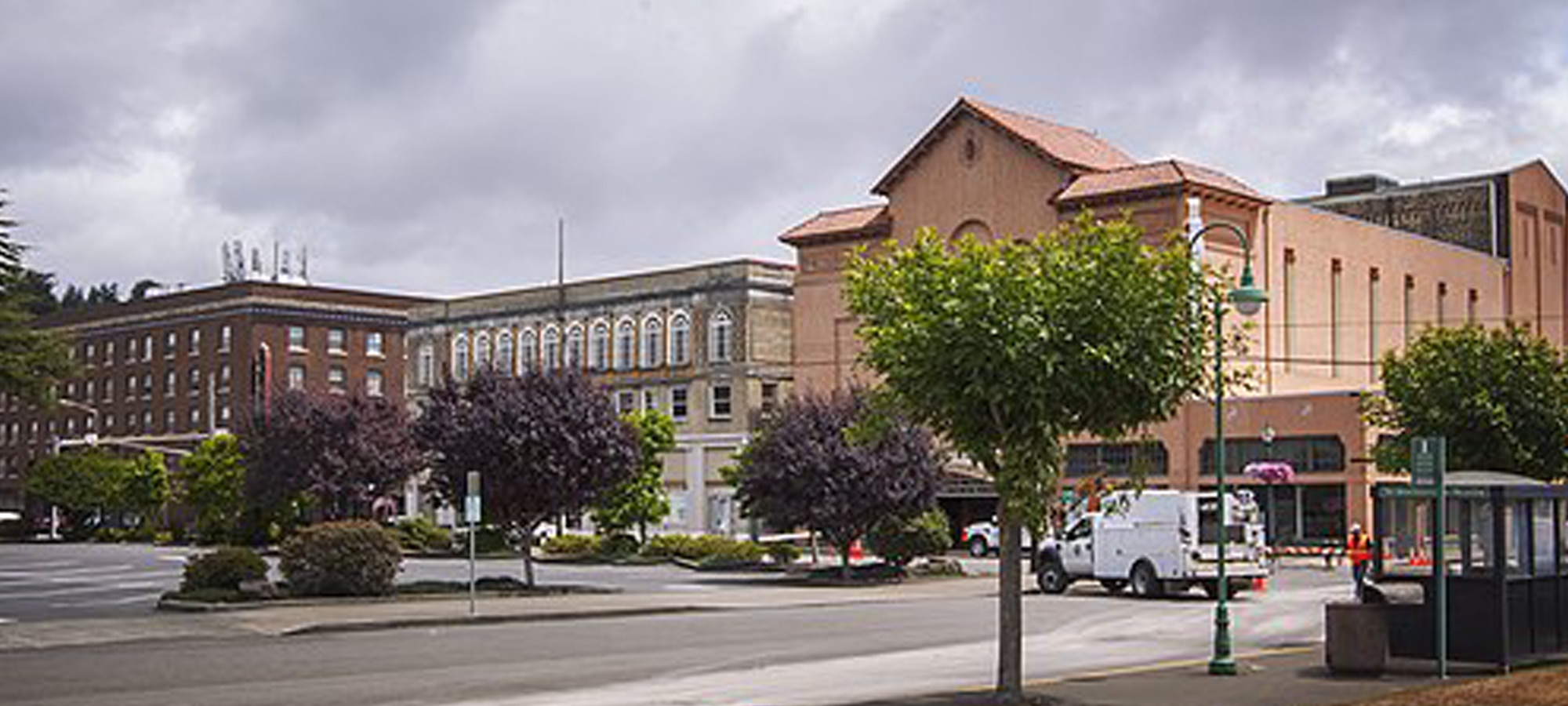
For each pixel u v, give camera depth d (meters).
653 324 81.25
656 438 61.22
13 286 37.12
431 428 37.97
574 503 38.00
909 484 44.22
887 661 22.80
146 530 86.44
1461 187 81.75
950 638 27.11
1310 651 23.08
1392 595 19.41
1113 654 23.61
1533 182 84.44
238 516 72.75
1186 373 16.38
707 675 20.92
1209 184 59.53
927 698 17.03
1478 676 18.45
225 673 21.14
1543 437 31.58
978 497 65.38
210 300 109.38
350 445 64.25
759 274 77.94
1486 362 31.94
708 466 78.12
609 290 83.25
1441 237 82.19
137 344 114.31
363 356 111.94
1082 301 15.71
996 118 64.94
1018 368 15.54
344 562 34.22
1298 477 56.84
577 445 37.25
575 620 31.62
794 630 28.92
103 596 38.09
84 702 17.94
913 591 41.72
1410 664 19.53
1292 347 64.25
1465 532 19.48
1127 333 15.73
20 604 35.16
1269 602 36.22
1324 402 56.50
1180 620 30.70
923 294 16.33
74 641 26.17
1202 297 16.80
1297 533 56.94
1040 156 63.84
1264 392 61.62
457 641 26.44
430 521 73.00
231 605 32.22
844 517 43.88
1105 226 16.55
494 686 19.48
